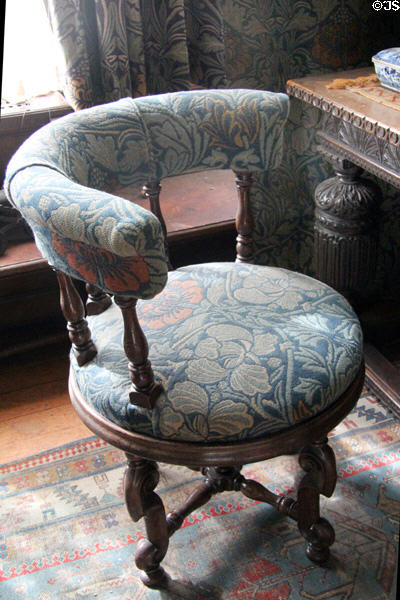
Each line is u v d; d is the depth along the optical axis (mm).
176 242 2029
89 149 1282
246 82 2023
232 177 2320
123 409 1163
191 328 1270
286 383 1138
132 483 1266
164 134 1373
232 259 2375
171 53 1917
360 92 1635
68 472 1759
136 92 1955
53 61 2119
